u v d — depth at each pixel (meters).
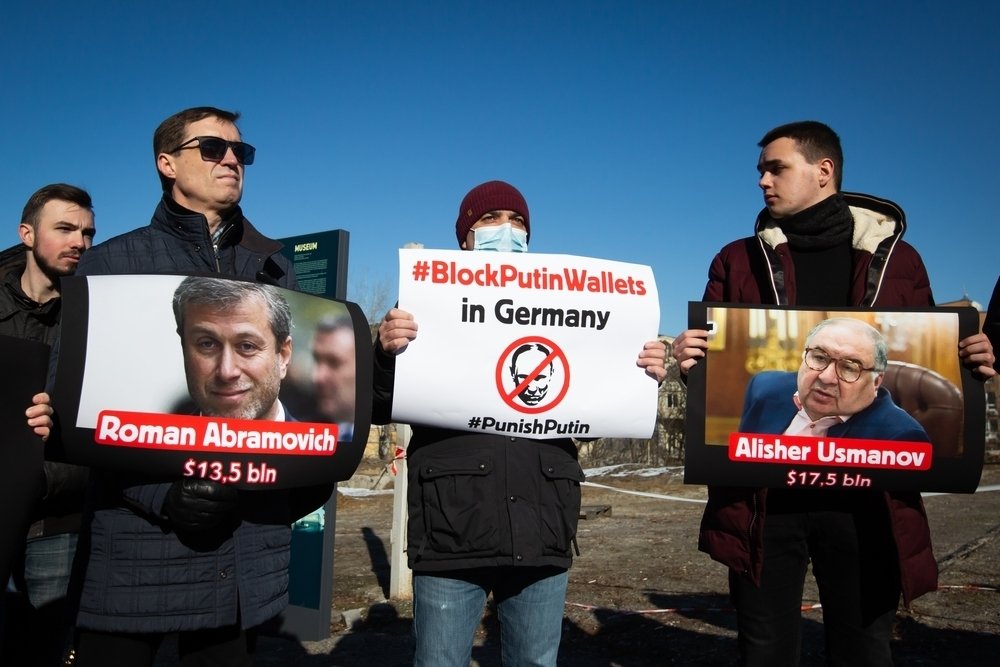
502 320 2.70
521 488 2.56
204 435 2.33
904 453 2.67
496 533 2.47
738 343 2.76
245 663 2.53
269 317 2.44
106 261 2.47
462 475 2.53
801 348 2.75
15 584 3.26
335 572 7.24
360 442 2.53
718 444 2.71
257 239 2.81
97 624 2.27
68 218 3.43
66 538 3.33
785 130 2.91
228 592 2.39
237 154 2.63
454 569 2.49
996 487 14.53
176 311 2.36
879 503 2.68
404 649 4.90
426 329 2.66
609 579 6.55
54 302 3.52
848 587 2.70
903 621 5.00
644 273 2.85
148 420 2.29
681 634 4.86
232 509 2.38
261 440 2.38
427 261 2.72
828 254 2.96
